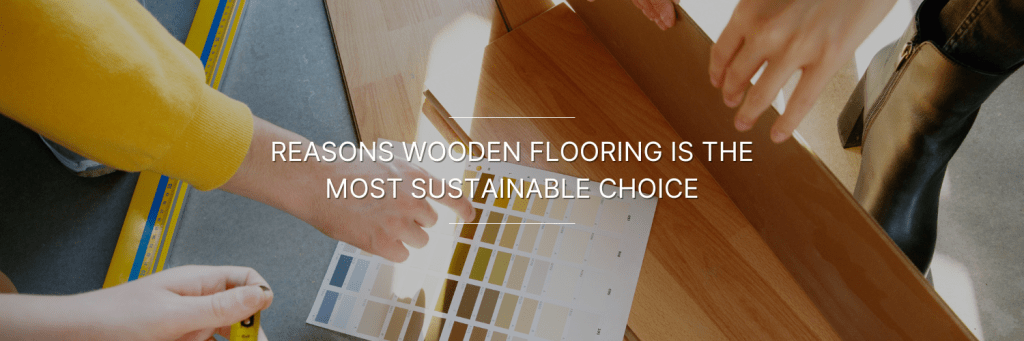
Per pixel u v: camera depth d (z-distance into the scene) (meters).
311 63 0.91
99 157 0.45
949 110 0.60
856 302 0.57
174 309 0.44
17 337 0.38
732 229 0.70
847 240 0.52
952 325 0.45
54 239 0.88
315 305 0.71
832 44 0.41
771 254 0.69
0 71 0.37
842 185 0.48
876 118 0.67
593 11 0.81
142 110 0.42
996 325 0.69
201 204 0.81
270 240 0.77
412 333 0.69
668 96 0.73
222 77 0.92
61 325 0.40
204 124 0.46
